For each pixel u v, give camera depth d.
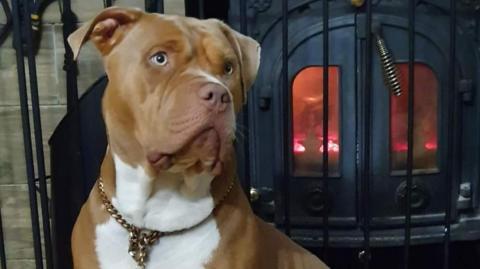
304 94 1.84
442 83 1.80
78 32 1.15
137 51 1.09
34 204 1.57
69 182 1.62
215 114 1.03
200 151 1.05
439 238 1.83
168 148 1.05
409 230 1.73
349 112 1.80
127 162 1.13
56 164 1.60
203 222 1.17
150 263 1.18
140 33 1.11
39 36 1.76
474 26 1.79
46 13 1.76
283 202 1.84
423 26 1.78
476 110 1.82
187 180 1.12
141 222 1.16
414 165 1.86
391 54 1.77
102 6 1.76
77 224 1.23
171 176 1.13
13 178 1.84
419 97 1.83
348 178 1.83
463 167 1.85
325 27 1.61
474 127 1.83
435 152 1.85
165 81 1.07
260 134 1.83
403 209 1.84
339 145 1.83
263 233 1.29
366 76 1.64
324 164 1.68
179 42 1.08
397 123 1.84
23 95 1.52
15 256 1.88
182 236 1.17
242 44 1.19
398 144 1.84
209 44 1.10
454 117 1.79
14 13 1.51
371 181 1.83
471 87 1.80
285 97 1.66
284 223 1.84
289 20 1.79
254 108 1.82
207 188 1.15
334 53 1.78
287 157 1.68
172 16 1.15
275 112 1.82
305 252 1.40
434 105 1.83
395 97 1.83
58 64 1.78
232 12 1.82
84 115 1.60
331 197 1.85
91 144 1.61
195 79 1.04
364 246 1.79
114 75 1.12
